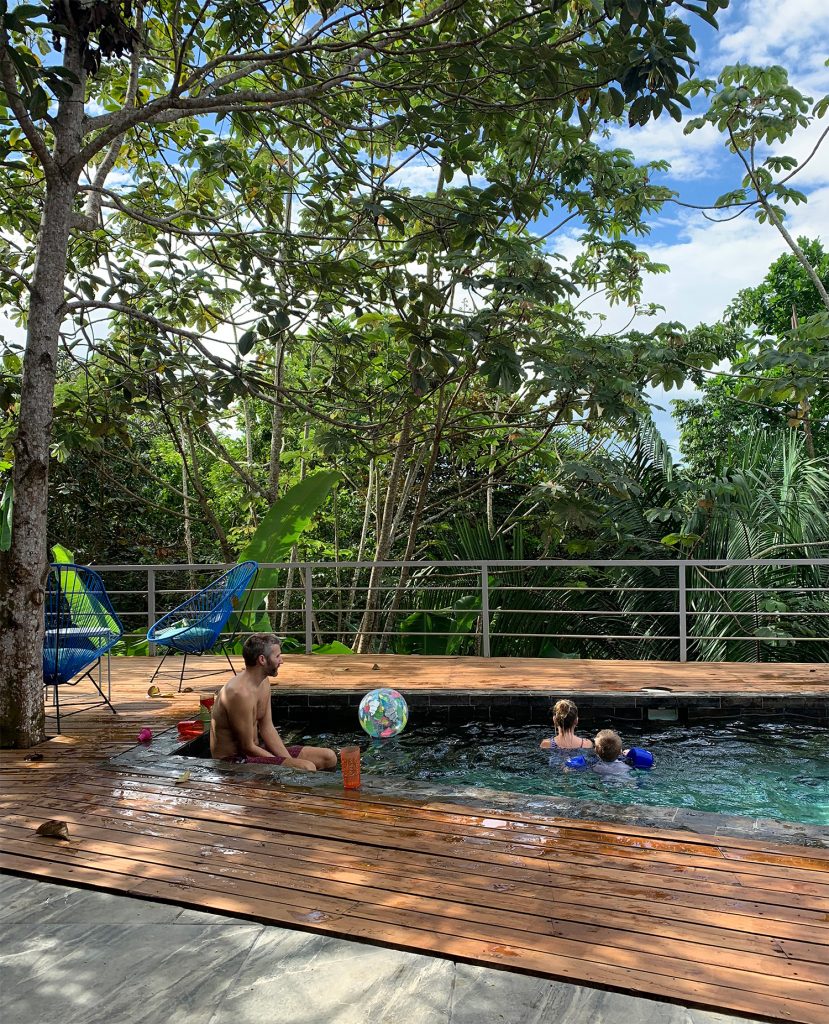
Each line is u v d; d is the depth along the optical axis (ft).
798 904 8.23
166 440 44.80
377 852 9.82
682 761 16.42
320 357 36.47
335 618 45.83
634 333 26.63
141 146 24.07
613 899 8.40
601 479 27.66
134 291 27.63
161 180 27.45
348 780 12.46
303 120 21.13
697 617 29.66
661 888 8.64
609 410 23.98
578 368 23.89
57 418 23.66
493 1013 6.45
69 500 44.96
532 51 15.72
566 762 16.30
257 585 28.22
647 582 31.27
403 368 29.50
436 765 16.42
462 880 8.93
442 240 20.47
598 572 32.45
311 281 21.24
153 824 11.00
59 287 15.51
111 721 17.66
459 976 7.00
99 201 19.93
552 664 23.98
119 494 45.47
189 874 9.26
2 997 6.84
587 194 27.09
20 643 15.42
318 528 48.32
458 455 35.12
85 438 23.70
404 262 21.93
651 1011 6.45
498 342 20.61
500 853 9.70
